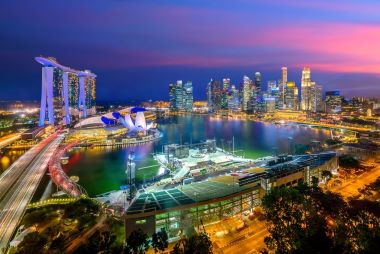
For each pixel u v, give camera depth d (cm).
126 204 12912
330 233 6781
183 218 9988
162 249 7806
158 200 10419
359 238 6084
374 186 13638
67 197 14688
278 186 12594
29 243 8600
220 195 10831
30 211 12331
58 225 10581
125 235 9244
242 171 14225
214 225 10381
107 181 18475
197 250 7000
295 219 8169
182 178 15712
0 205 12744
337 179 15700
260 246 9012
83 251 7231
